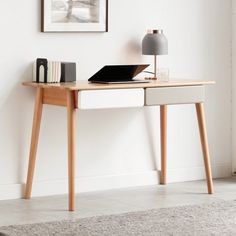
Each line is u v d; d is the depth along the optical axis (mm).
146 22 6402
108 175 6309
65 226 5176
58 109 6098
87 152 6230
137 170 6445
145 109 6445
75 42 6129
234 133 6824
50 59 6043
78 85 5652
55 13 6000
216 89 6754
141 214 5461
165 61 6512
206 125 6734
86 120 6207
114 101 5684
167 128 6566
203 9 6641
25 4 5914
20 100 5957
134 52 6371
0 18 5840
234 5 6742
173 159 6609
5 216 5461
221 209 5586
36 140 5930
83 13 6109
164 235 4992
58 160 6129
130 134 6395
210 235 4996
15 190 5965
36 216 5465
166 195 6078
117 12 6281
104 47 6246
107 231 5070
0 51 5859
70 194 5613
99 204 5797
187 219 5336
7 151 5938
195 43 6629
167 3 6480
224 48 6762
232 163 6840
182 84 5938
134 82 5855
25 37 5938
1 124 5906
